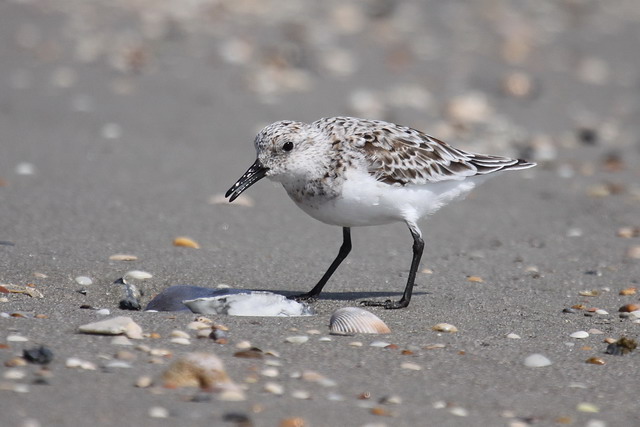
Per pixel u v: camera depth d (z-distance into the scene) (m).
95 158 16.14
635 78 25.45
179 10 28.97
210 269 10.86
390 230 13.30
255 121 19.44
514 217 14.21
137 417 6.15
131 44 25.00
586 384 7.40
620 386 7.38
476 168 10.21
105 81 21.86
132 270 10.49
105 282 10.14
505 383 7.35
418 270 11.34
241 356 7.62
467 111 20.73
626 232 13.24
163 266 10.78
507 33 29.41
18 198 13.38
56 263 10.56
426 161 9.85
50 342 7.61
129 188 14.43
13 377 6.73
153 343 7.84
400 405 6.71
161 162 16.19
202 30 27.19
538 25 31.00
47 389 6.53
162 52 24.67
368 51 26.52
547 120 21.08
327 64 24.45
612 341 8.59
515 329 8.98
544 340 8.62
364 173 9.55
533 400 7.00
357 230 13.18
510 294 10.37
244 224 13.04
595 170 17.20
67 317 8.52
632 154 18.55
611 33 30.33
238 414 6.23
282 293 10.20
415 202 9.85
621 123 21.19
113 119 18.95
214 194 14.45
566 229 13.56
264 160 9.59
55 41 24.97
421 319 9.26
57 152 16.31
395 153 9.68
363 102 21.06
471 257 12.04
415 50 26.95
